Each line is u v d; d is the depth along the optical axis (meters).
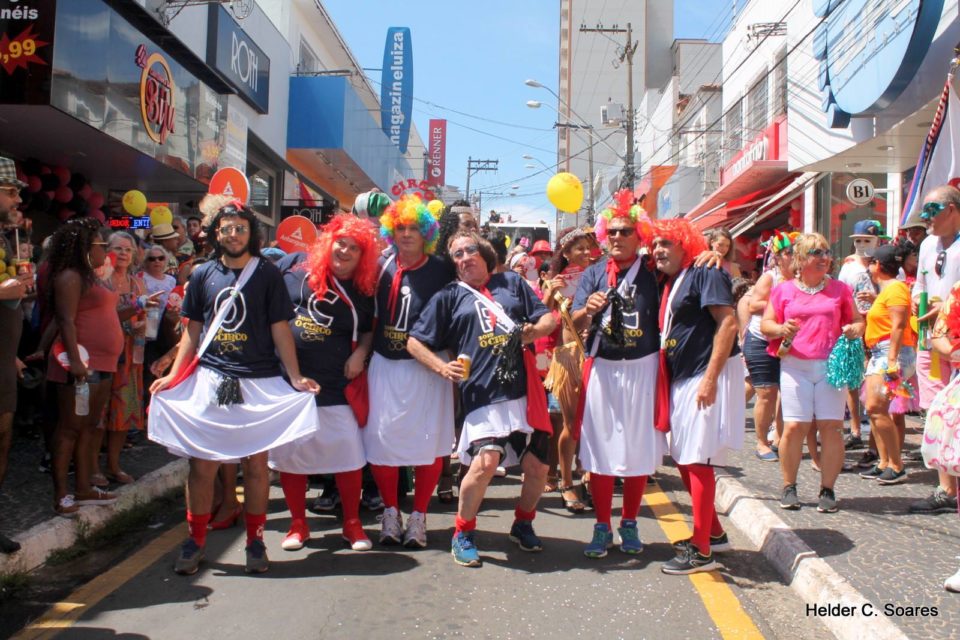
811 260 5.20
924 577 4.06
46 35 7.68
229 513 5.29
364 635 3.58
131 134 9.30
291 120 17.28
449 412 4.87
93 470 5.58
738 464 6.93
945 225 5.11
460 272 4.65
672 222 4.39
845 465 6.82
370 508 5.79
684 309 4.35
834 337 5.23
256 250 4.46
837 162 12.87
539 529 5.29
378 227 5.26
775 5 18.62
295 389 4.42
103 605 3.92
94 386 5.21
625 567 4.50
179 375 4.35
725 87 23.06
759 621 3.79
